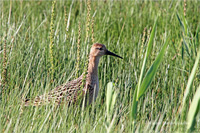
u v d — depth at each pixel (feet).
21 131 42.91
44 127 44.09
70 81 56.44
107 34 80.12
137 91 42.96
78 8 91.56
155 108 51.16
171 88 55.52
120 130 43.16
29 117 46.21
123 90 57.26
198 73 56.90
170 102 52.90
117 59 66.80
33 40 69.46
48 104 50.11
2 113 46.29
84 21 79.66
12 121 45.37
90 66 57.26
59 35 70.85
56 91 53.93
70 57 64.08
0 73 57.36
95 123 46.06
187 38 62.69
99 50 58.03
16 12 88.33
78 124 46.55
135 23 84.99
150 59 65.26
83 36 71.77
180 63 62.64
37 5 92.94
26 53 64.39
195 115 39.04
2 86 52.80
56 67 58.29
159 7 90.94
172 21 80.84
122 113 49.24
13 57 60.54
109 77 61.26
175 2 90.74
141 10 88.43
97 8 88.89
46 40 67.46
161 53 42.34
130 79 58.80
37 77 55.42
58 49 66.13
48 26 79.77
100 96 54.75
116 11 89.71
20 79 57.47
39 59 63.41
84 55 62.69
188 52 58.75
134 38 73.20
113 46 71.72
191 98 52.80
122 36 79.30
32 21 80.48
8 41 65.46
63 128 43.98
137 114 50.44
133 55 65.00
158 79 58.75
